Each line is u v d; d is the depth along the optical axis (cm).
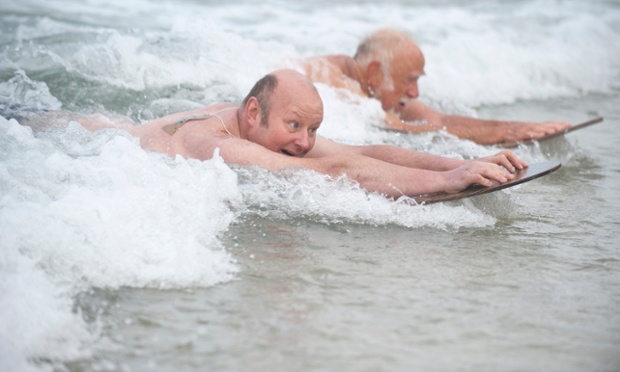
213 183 727
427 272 636
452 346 524
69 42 1221
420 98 1320
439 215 746
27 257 570
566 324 562
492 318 565
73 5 1602
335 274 622
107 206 630
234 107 844
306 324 542
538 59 1549
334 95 1097
